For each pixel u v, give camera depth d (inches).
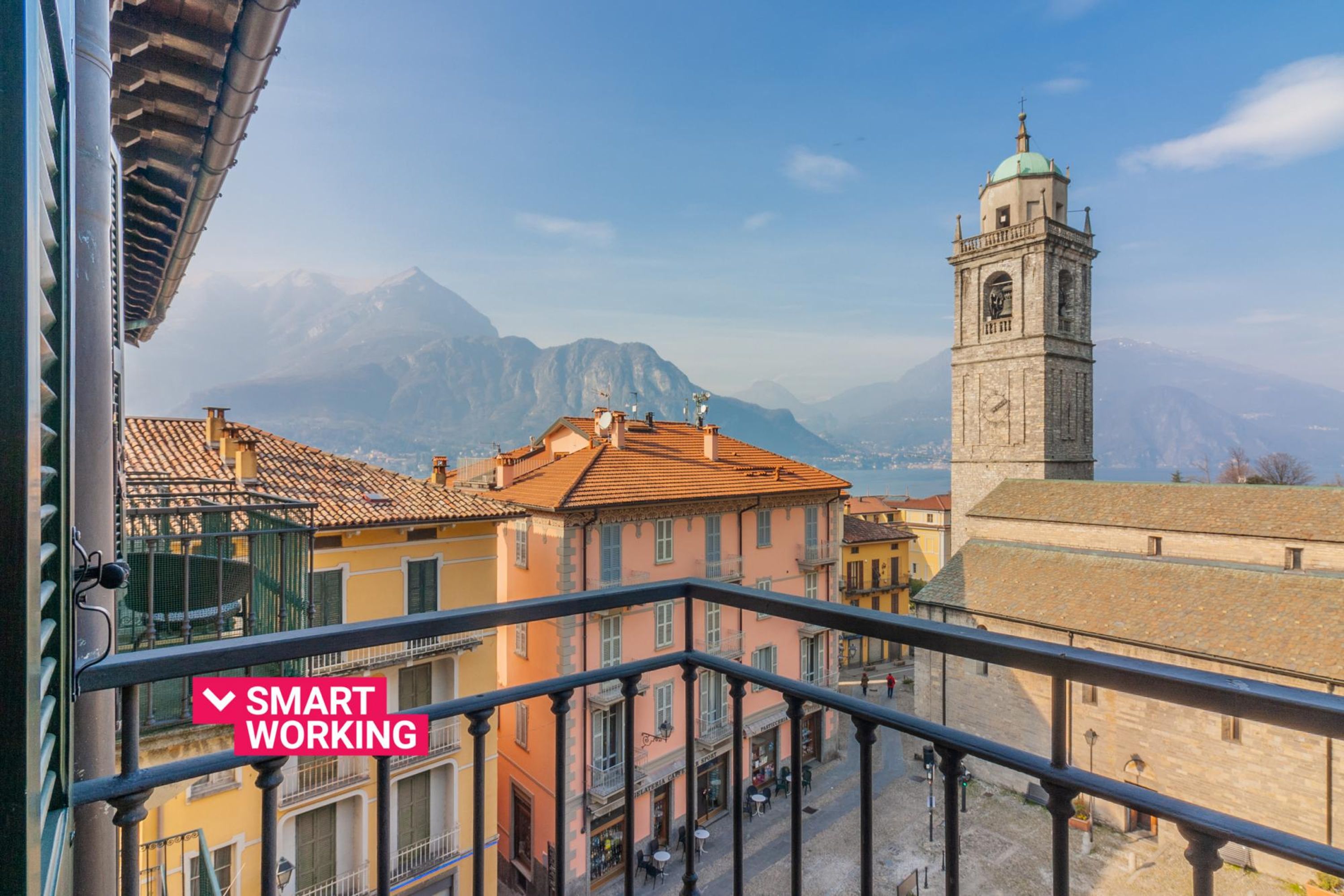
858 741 91.9
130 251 323.0
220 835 499.2
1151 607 983.0
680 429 1305.4
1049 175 1642.5
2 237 43.7
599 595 101.0
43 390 57.3
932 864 816.3
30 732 43.5
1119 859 823.1
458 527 668.7
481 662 674.8
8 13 44.4
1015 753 75.0
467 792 656.4
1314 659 794.2
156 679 68.9
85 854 92.9
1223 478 2706.7
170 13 163.6
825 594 1155.9
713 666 112.4
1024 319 1587.1
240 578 257.6
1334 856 54.5
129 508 269.7
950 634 79.9
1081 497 1289.4
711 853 866.1
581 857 797.2
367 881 592.1
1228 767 812.0
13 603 43.3
